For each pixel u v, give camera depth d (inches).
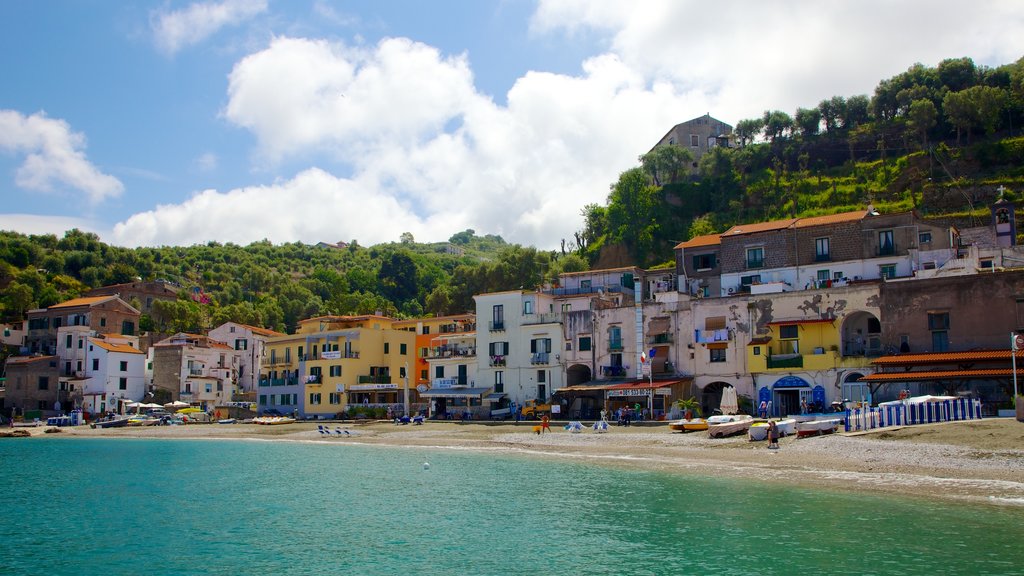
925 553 1037.8
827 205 5324.8
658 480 1716.3
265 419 4050.2
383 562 1103.6
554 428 2982.3
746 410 2837.1
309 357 4505.4
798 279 3267.7
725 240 3476.9
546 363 3474.4
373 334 4367.6
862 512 1288.1
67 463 2370.8
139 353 4842.5
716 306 3034.0
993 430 1835.6
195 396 4894.2
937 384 2436.0
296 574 1055.6
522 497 1581.0
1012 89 5713.6
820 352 2746.1
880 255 3110.2
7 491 1779.0
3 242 6919.3
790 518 1268.5
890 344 2596.0
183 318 6230.3
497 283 5610.2
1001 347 2412.6
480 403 3703.3
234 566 1099.9
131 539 1272.1
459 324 4379.9
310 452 2650.1
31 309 5639.8
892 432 1947.6
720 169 6171.3
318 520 1401.3
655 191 5949.8
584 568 1047.0
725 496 1480.1
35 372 4603.8
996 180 4790.8
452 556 1126.4
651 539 1185.4
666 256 5467.5
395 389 4217.5
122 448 2942.9
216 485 1839.3
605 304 3540.8
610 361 3312.0
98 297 5339.6
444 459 2306.8
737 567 1019.9
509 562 1087.0
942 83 6122.1
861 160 5910.4
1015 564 980.6
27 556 1171.3
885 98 6299.2
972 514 1246.9
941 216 4507.9
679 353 3115.2
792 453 1951.3
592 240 6077.8
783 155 6077.8
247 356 5531.5
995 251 3016.7
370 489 1738.4
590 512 1401.3
